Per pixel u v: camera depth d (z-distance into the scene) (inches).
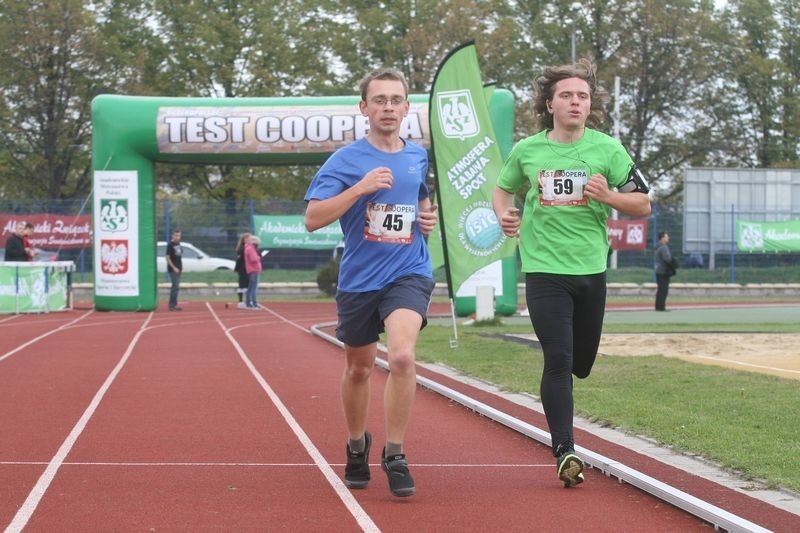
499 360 535.2
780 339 657.6
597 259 256.1
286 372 510.0
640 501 240.7
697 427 319.6
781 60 2158.0
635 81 1994.3
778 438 301.0
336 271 1327.5
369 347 249.6
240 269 1138.7
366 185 234.7
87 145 1791.3
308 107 978.7
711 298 1467.8
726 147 2086.6
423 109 968.3
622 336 679.7
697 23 1978.3
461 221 632.4
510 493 249.9
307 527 217.2
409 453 302.7
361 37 1866.4
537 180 256.8
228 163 1005.2
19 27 1681.8
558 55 1958.7
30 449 303.0
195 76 1828.2
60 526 216.4
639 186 251.9
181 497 243.3
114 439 320.8
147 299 1035.9
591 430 327.0
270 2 1862.7
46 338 701.3
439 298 1428.4
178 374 498.6
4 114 1727.4
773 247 1507.1
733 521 205.5
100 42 1727.4
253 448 307.4
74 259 1305.4
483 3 1897.1
